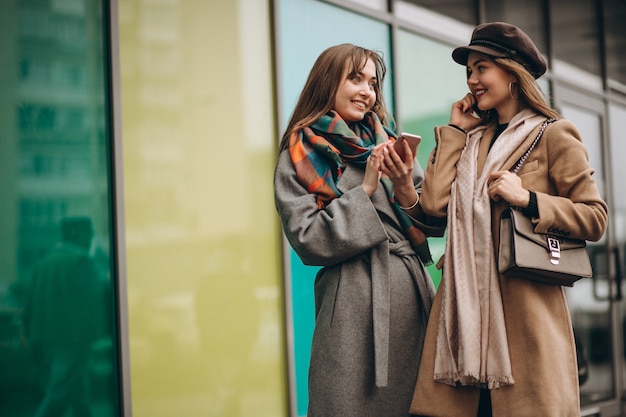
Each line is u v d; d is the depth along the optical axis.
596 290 6.45
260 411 3.87
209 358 3.66
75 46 3.28
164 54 3.58
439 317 2.33
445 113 5.16
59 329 3.18
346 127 2.47
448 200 2.40
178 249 3.58
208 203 3.71
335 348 2.36
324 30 4.35
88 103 3.31
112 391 3.33
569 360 2.23
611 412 6.38
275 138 4.04
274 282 3.98
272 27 4.05
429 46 5.06
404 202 2.46
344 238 2.29
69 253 3.22
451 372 2.23
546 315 2.21
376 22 4.69
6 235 3.06
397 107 4.74
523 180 2.28
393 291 2.41
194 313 3.62
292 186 2.45
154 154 3.52
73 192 3.25
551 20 6.23
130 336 3.39
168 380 3.50
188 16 3.69
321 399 2.35
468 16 5.41
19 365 3.07
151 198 3.49
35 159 3.14
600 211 2.21
